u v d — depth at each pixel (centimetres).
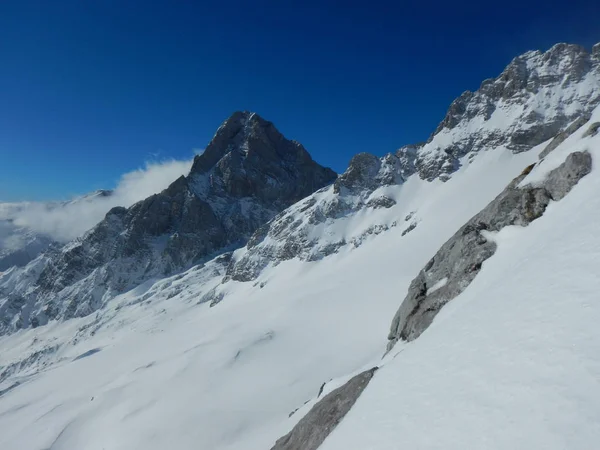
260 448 4650
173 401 6675
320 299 10331
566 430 790
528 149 14525
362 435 1220
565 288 1251
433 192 15362
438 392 1178
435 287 3033
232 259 19788
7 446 7081
